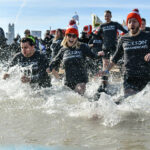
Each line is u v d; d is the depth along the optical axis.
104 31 8.21
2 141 2.68
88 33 11.51
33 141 2.67
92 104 4.11
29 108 4.21
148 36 4.16
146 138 2.76
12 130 3.06
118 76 8.26
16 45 10.91
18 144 2.59
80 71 4.88
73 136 2.84
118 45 4.46
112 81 7.32
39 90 5.27
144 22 8.15
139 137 2.79
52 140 2.71
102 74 4.54
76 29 4.87
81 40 10.39
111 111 3.87
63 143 2.62
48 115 3.77
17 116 3.71
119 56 4.54
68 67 4.90
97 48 8.98
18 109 4.15
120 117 3.63
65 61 4.89
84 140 2.71
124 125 3.27
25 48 5.15
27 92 5.34
